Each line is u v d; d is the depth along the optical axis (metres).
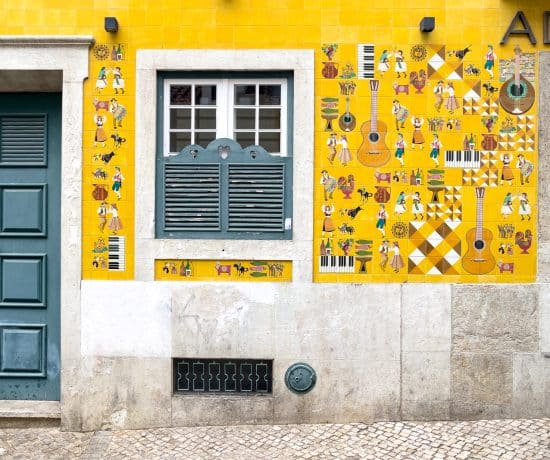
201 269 4.60
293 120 4.58
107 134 4.58
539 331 4.57
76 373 4.60
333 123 4.57
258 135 4.68
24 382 4.94
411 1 4.55
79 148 4.56
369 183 4.58
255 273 4.59
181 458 4.09
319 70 4.56
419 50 4.55
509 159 4.56
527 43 4.55
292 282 4.57
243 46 4.55
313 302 4.57
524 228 4.57
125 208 4.59
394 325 4.57
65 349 4.60
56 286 4.90
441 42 4.55
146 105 4.55
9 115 4.88
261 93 4.68
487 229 4.57
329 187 4.58
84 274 4.60
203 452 4.18
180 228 4.63
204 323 4.58
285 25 4.55
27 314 4.91
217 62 4.54
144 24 4.56
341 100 4.56
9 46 4.53
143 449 4.25
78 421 4.61
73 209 4.58
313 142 4.56
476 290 4.56
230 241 4.57
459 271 4.58
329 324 4.57
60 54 4.54
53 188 4.89
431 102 4.56
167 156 4.64
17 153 4.89
